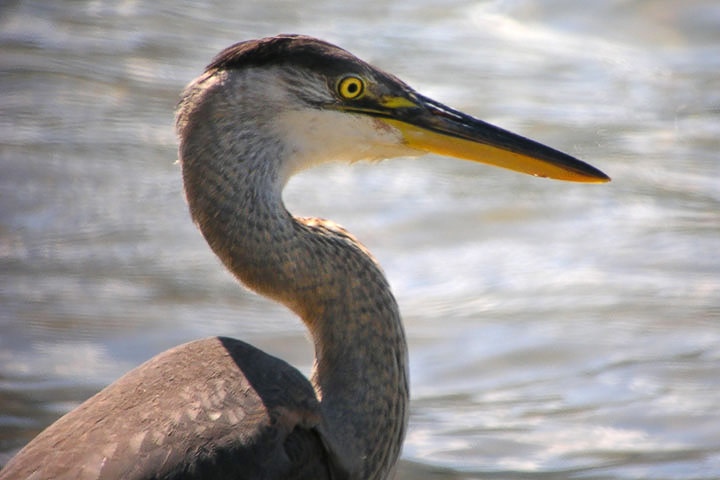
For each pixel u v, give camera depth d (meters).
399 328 6.81
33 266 12.68
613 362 10.67
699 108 17.30
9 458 8.83
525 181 15.23
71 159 15.59
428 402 10.02
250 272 6.59
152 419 5.83
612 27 20.25
